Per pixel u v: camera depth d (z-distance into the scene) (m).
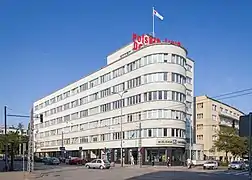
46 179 30.81
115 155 77.94
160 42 69.62
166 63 67.12
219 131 84.50
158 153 66.69
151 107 67.06
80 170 47.91
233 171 51.69
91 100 89.69
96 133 86.25
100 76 85.94
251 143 11.18
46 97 121.44
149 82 68.00
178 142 66.44
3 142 46.16
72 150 99.25
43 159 83.06
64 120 105.94
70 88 102.62
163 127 65.62
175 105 66.81
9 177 31.84
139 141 66.75
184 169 54.84
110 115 80.50
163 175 37.22
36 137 126.56
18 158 86.06
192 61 88.00
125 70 75.69
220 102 104.75
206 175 38.72
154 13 76.44
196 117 99.56
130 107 72.94
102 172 42.81
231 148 80.62
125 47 82.25
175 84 67.25
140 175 36.81
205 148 96.19
